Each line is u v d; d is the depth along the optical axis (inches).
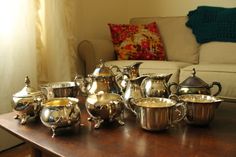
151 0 116.0
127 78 44.2
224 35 88.8
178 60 95.3
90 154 26.1
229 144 28.1
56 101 36.2
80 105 44.2
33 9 69.9
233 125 34.5
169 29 98.9
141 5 119.0
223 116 38.6
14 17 64.6
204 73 70.2
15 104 37.4
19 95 38.3
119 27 93.3
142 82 41.6
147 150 26.8
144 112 32.0
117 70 52.0
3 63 63.4
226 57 86.2
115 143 28.8
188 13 100.1
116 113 35.0
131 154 25.9
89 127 34.2
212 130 32.6
